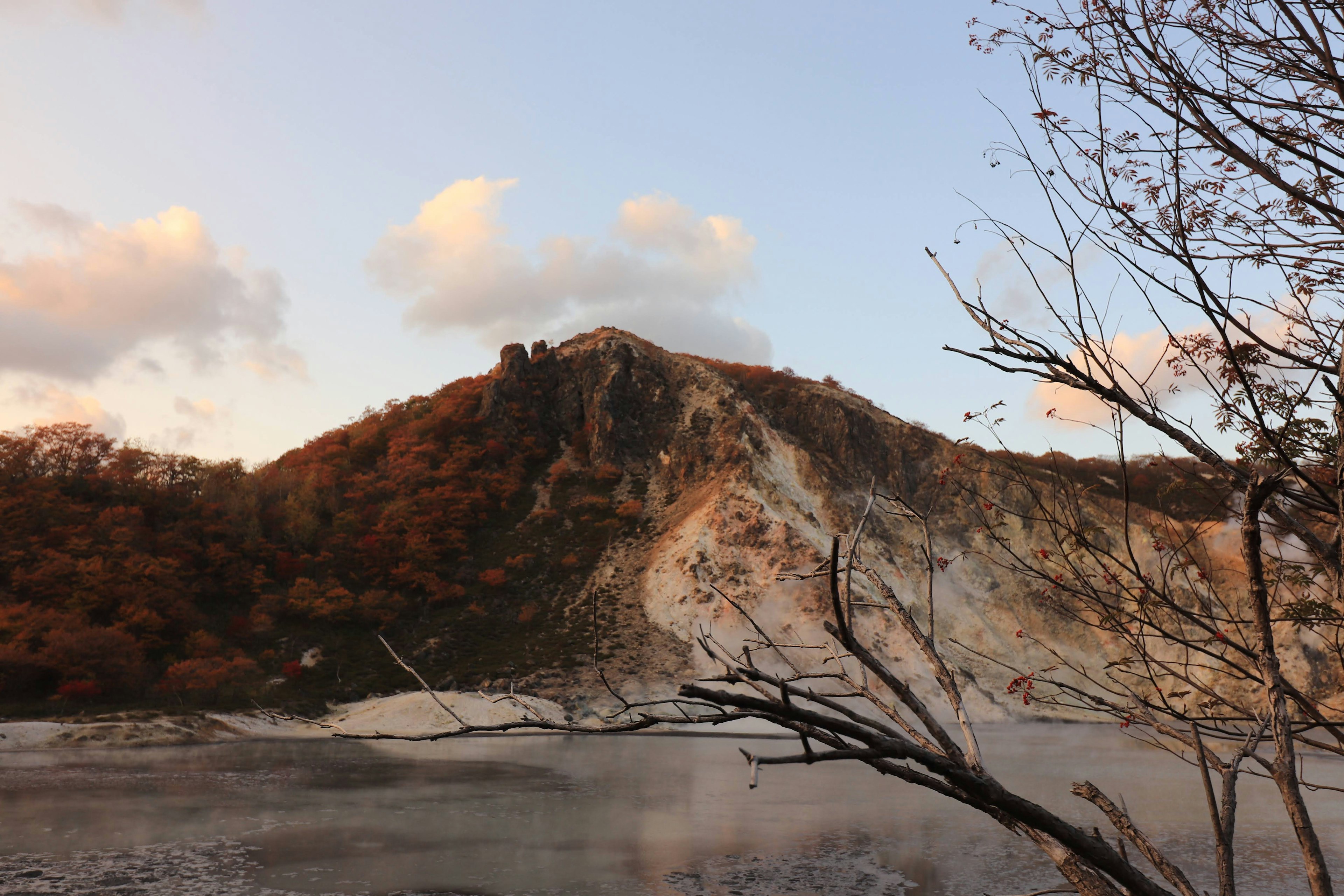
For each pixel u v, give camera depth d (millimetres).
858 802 31734
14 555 80250
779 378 128625
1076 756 46938
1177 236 3951
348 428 139375
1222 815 3338
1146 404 4242
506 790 33906
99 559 77562
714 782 37094
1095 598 4574
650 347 137250
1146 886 2727
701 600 84875
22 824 25156
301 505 103750
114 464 101875
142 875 19750
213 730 57469
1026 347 3875
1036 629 79562
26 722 54156
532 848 23219
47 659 64500
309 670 76812
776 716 2781
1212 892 18891
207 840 23422
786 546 90000
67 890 18453
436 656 81000
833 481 108375
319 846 23047
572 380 130375
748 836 25078
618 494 112812
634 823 26984
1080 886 2943
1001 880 20219
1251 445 4656
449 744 54469
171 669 67938
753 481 102188
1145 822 27281
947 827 26719
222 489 101812
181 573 86750
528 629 86375
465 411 127250
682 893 19094
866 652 2963
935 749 2855
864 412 119188
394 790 33500
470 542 104250
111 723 53781
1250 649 4266
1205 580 4699
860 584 81250
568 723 2725
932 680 69562
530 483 117625
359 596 91688
